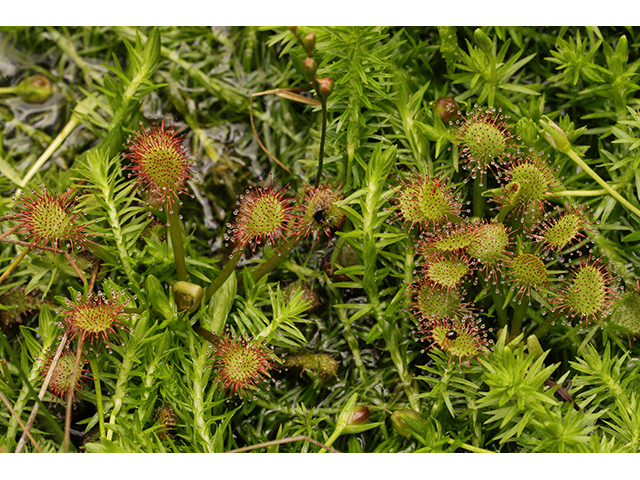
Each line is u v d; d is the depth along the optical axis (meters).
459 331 0.23
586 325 0.24
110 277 0.24
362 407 0.23
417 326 0.24
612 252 0.24
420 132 0.24
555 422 0.22
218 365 0.23
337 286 0.24
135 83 0.24
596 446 0.23
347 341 0.24
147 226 0.24
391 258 0.24
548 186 0.23
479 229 0.23
